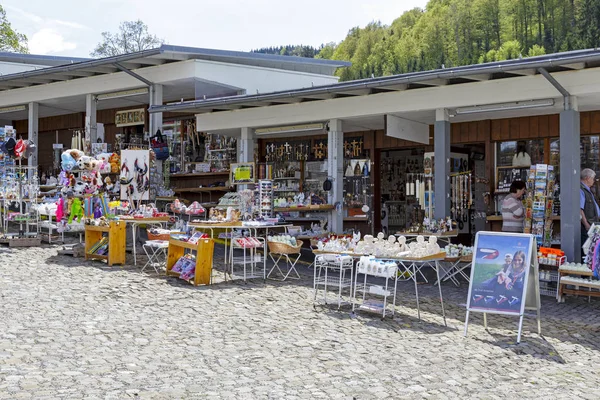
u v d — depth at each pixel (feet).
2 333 22.48
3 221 51.65
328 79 64.64
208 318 26.20
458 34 197.47
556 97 35.78
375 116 44.52
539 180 37.29
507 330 26.66
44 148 75.41
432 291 34.47
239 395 17.42
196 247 33.22
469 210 49.55
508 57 177.78
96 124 60.34
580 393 19.19
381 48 212.43
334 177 46.73
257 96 44.24
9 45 115.34
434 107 40.29
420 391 18.58
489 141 47.42
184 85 55.72
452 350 23.32
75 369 19.01
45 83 62.64
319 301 30.40
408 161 58.03
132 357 20.52
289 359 21.09
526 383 19.97
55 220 51.52
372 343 23.67
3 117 74.28
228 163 60.90
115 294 29.84
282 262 43.24
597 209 38.17
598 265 29.40
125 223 38.09
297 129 48.14
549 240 37.93
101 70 55.98
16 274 33.71
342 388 18.43
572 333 26.50
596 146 43.19
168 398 16.88
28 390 16.93
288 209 48.24
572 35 156.97
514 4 186.60
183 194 63.67
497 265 26.21
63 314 25.71
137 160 43.06
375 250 28.78
